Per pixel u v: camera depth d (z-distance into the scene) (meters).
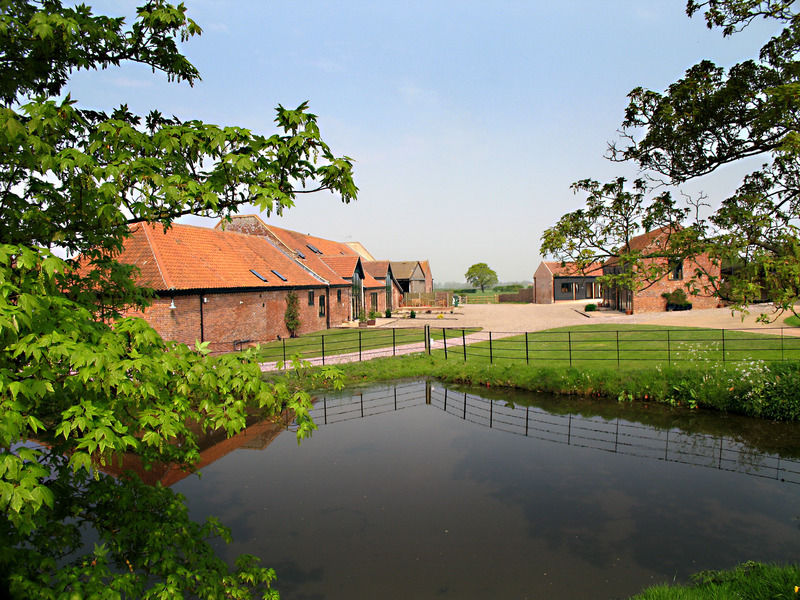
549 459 10.00
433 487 8.70
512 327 30.33
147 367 3.18
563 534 7.03
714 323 25.09
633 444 10.72
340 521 7.49
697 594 5.25
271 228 34.72
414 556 6.51
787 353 15.29
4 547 2.97
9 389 2.71
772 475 8.92
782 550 6.46
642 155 6.11
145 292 4.52
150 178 3.46
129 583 3.40
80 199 3.55
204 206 3.75
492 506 7.94
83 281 4.00
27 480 2.58
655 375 13.91
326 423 12.84
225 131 3.59
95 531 6.62
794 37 5.09
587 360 17.14
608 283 6.16
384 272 48.59
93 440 2.95
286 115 3.58
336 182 3.92
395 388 16.31
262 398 3.54
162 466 9.38
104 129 3.34
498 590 5.76
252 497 8.34
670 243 5.66
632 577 5.96
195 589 3.99
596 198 6.16
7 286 2.62
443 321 37.03
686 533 6.97
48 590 2.95
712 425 11.65
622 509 7.76
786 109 4.59
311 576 6.09
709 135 5.66
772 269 4.90
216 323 20.91
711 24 5.52
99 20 3.75
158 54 4.08
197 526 4.50
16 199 3.51
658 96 5.75
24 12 3.41
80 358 2.79
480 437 11.49
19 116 3.11
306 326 29.31
